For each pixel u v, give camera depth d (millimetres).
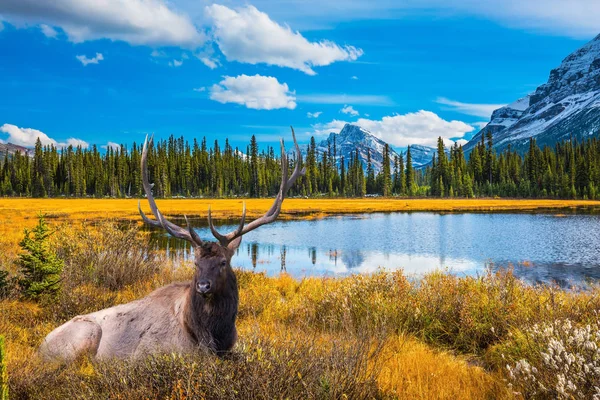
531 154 125875
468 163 136625
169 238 29094
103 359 4375
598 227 37750
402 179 135375
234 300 4668
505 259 22672
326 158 146625
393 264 21312
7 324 6586
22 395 4242
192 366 3758
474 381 5195
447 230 36875
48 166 123375
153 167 121938
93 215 43469
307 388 3805
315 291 9656
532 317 6715
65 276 9406
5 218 37188
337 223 43781
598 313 6184
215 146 141000
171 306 5078
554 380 4449
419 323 7383
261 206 65438
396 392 4742
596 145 131125
